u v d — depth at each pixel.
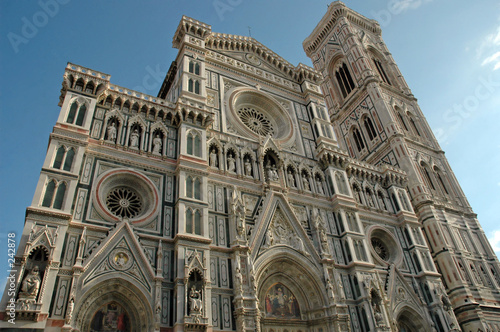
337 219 42.25
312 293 35.59
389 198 51.16
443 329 40.38
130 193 32.69
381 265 42.66
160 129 36.94
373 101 69.75
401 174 53.47
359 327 35.56
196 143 37.34
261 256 34.09
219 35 50.91
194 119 38.53
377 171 52.34
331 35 87.31
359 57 76.50
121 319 26.58
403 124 68.31
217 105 43.72
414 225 48.75
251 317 29.55
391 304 39.28
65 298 24.50
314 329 34.25
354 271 38.12
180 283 28.12
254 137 43.69
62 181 28.45
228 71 48.88
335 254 39.34
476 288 48.75
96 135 33.03
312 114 51.44
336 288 35.97
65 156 29.69
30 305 22.59
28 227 25.30
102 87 34.84
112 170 31.72
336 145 48.97
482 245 56.38
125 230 28.95
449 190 61.59
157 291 27.25
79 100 33.38
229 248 32.75
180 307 27.11
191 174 34.56
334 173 45.81
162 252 29.67
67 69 34.12
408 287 41.94
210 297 28.75
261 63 54.16
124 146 33.56
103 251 27.23
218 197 35.84
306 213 40.75
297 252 36.34
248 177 39.09
